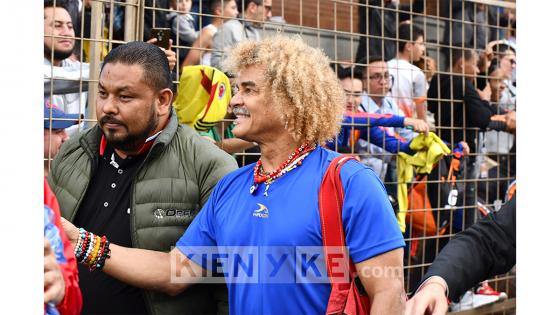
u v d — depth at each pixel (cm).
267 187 181
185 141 219
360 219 170
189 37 413
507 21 543
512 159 505
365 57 454
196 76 266
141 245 210
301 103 179
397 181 391
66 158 226
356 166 176
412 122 366
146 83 206
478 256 159
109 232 215
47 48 360
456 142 452
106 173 221
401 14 498
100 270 215
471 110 437
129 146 212
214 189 200
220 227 191
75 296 159
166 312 214
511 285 476
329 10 481
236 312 188
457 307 410
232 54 187
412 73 432
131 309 216
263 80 180
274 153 184
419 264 413
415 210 386
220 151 221
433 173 415
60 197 221
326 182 174
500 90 494
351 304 170
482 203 482
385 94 429
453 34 511
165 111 216
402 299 171
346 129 372
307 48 187
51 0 360
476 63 463
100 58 304
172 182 214
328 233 171
